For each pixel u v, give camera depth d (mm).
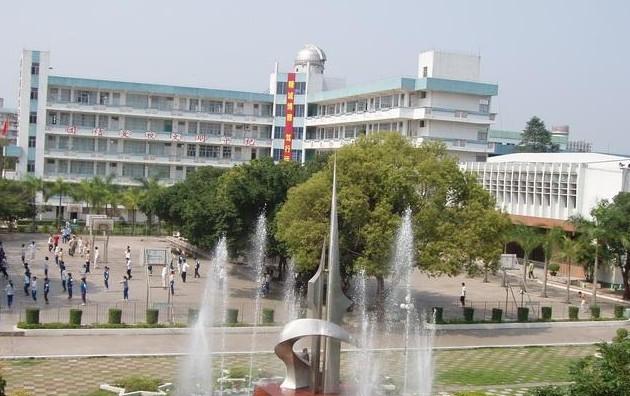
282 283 60750
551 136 151875
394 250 45969
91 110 102438
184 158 107312
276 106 109875
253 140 109312
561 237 62062
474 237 46625
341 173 47219
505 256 64250
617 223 58438
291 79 109188
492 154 114000
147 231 94625
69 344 38531
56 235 77875
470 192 50125
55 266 64500
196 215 53938
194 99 108438
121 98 105188
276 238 50281
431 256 45688
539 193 76812
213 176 77188
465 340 45812
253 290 57156
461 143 91062
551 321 51469
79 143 104062
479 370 38688
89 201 91562
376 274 46156
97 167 105188
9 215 80750
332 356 28078
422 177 48531
